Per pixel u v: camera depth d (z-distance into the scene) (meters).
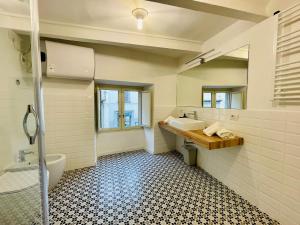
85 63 2.46
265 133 1.57
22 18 1.31
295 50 1.32
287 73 1.36
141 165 2.83
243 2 1.57
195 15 1.94
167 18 2.01
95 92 3.08
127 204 1.76
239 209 1.67
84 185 2.15
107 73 2.86
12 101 1.48
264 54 1.57
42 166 1.18
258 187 1.66
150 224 1.49
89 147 2.78
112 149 3.45
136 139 3.71
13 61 1.46
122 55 2.96
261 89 1.61
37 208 1.25
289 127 1.36
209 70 2.51
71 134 2.64
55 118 2.52
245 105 1.81
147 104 3.41
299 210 1.30
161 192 1.99
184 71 3.24
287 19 1.36
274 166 1.49
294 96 1.31
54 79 2.48
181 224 1.48
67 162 2.62
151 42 2.51
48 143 2.49
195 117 2.86
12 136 1.46
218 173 2.29
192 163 2.82
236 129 1.94
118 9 1.84
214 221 1.52
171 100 3.50
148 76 3.23
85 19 2.05
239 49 1.91
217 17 1.98
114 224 1.48
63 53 2.30
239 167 1.91
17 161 1.41
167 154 3.40
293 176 1.33
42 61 2.24
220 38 2.34
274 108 1.49
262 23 1.58
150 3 1.72
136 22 2.12
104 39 2.30
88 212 1.64
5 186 1.35
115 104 3.46
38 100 1.15
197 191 2.01
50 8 1.80
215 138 1.88
